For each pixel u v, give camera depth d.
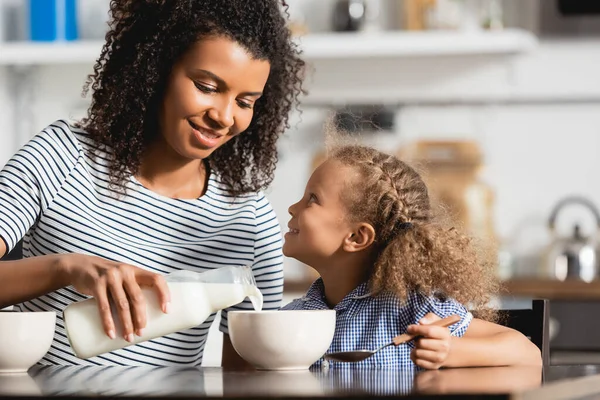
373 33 4.30
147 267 1.90
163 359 1.88
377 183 1.93
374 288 1.78
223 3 1.81
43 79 4.58
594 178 4.39
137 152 1.92
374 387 1.21
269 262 2.05
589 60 4.39
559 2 4.37
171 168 1.97
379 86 4.49
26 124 4.57
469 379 1.33
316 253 1.95
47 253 1.87
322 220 1.94
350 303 1.80
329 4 4.45
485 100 4.44
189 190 2.01
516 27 4.42
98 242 1.87
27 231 1.89
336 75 4.50
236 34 1.79
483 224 4.29
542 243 4.41
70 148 1.91
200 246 1.95
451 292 1.78
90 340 1.51
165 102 1.85
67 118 4.56
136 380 1.33
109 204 1.91
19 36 4.55
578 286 3.81
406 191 1.96
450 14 4.30
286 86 2.08
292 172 4.50
